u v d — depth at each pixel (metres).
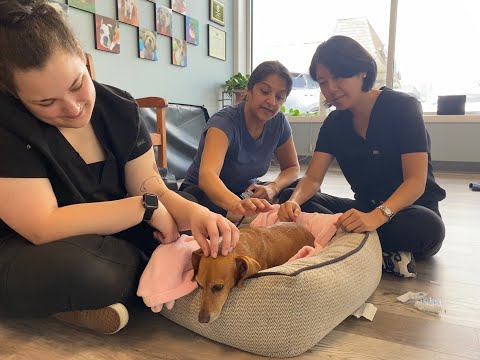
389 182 1.48
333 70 1.28
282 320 0.88
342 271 1.01
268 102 1.51
